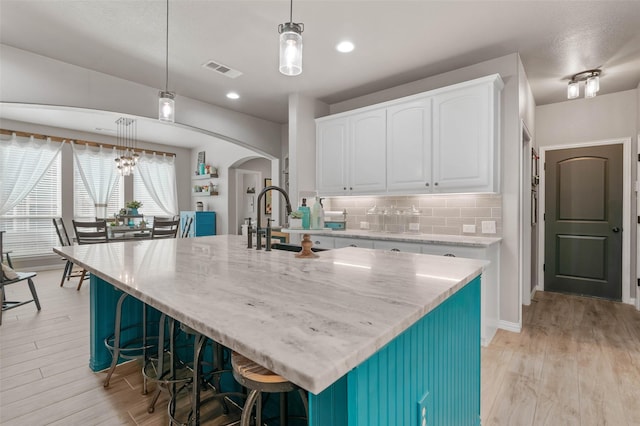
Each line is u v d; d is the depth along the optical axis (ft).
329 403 2.46
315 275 4.28
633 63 10.07
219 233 23.49
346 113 12.43
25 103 9.57
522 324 10.20
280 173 17.37
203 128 13.91
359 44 9.08
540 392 6.48
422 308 2.95
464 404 4.54
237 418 5.56
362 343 2.18
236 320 2.61
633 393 6.40
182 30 8.46
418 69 10.68
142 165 22.85
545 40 8.78
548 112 13.93
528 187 12.26
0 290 10.05
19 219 17.72
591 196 13.16
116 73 11.07
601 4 7.19
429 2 7.22
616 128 12.54
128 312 7.65
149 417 5.72
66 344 8.64
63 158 19.21
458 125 9.66
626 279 12.41
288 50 5.34
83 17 7.89
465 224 10.58
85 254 6.27
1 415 5.74
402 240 9.88
